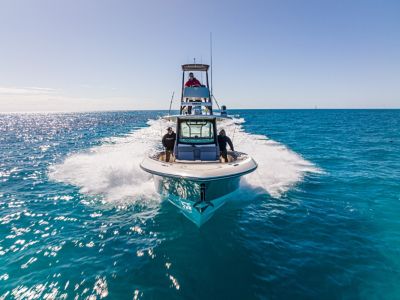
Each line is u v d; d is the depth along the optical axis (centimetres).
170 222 726
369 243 606
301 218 741
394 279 487
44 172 1299
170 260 554
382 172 1210
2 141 2731
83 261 552
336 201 859
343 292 459
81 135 3178
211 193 691
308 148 1941
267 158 1452
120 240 637
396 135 2895
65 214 785
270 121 6056
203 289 471
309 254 569
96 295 456
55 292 463
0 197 933
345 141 2364
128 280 493
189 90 997
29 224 724
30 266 536
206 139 860
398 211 772
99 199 888
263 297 450
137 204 842
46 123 7169
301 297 449
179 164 751
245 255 568
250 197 900
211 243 619
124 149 1809
